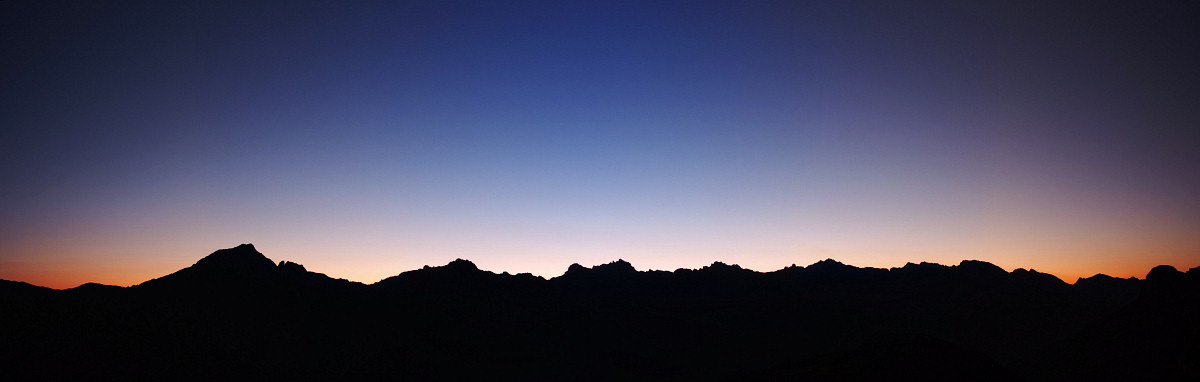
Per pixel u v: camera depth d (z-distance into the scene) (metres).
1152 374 59.97
